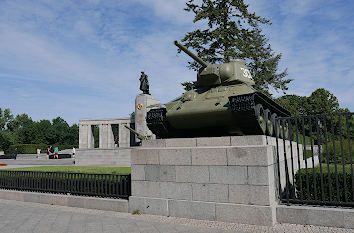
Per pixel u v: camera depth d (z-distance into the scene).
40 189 10.47
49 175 10.40
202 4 26.06
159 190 7.87
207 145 7.82
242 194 6.76
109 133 41.22
